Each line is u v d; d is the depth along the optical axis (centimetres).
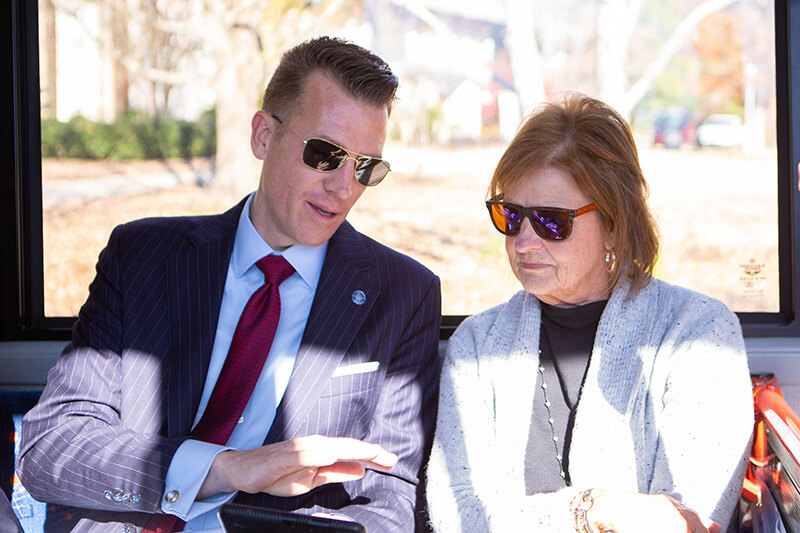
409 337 185
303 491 147
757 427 170
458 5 330
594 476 157
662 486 149
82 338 175
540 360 170
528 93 328
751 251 243
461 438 167
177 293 174
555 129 159
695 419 149
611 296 164
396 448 176
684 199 265
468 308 254
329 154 165
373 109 169
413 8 331
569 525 139
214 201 295
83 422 163
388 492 170
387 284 184
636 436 157
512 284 267
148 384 168
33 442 164
